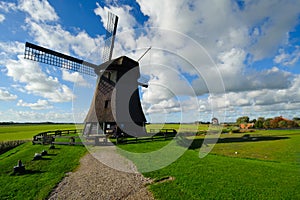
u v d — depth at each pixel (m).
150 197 5.57
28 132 36.66
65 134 23.31
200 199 5.36
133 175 7.51
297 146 13.64
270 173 7.48
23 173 8.01
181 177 7.10
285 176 7.13
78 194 5.86
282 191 5.82
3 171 8.42
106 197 5.64
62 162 9.78
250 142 16.20
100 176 7.46
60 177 7.37
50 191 6.07
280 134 23.06
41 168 8.73
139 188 6.24
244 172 7.62
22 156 11.59
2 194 5.90
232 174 7.38
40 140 17.34
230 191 5.84
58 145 15.52
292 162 9.19
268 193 5.69
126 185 6.51
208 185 6.30
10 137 26.28
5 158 11.60
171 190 5.97
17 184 6.71
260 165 8.63
